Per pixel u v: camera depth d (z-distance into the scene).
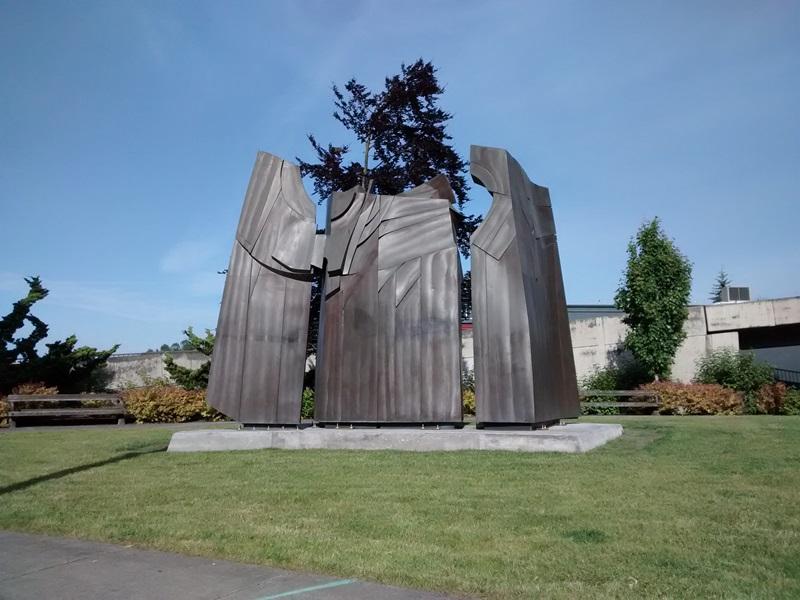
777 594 4.42
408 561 5.33
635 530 6.08
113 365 31.22
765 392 23.78
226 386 12.77
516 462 9.94
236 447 12.08
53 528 6.73
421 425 12.56
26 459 11.56
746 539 5.71
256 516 6.95
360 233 13.42
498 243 12.64
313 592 4.76
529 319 12.28
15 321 26.39
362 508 7.20
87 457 11.62
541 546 5.67
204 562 5.56
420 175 26.22
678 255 26.11
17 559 5.73
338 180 26.16
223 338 12.92
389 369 12.80
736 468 9.23
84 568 5.45
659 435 13.85
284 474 9.34
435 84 26.14
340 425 12.87
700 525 6.20
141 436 15.62
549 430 12.30
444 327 12.77
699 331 27.80
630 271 26.31
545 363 12.97
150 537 6.27
